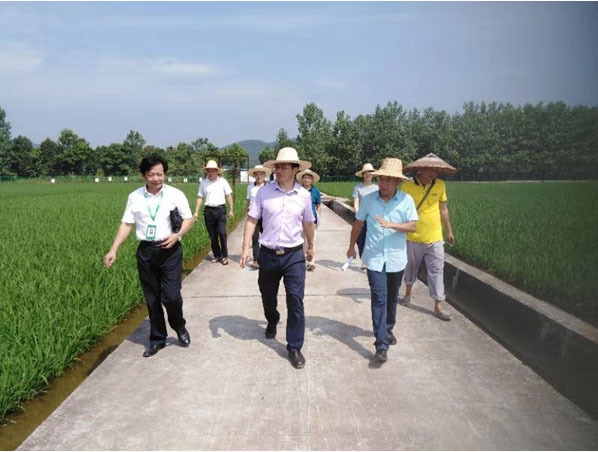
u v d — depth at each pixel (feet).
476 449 10.03
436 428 10.84
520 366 14.01
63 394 13.39
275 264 14.66
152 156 14.55
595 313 13.04
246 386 12.94
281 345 15.80
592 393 11.39
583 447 10.00
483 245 24.48
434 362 14.33
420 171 18.17
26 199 85.05
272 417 11.35
